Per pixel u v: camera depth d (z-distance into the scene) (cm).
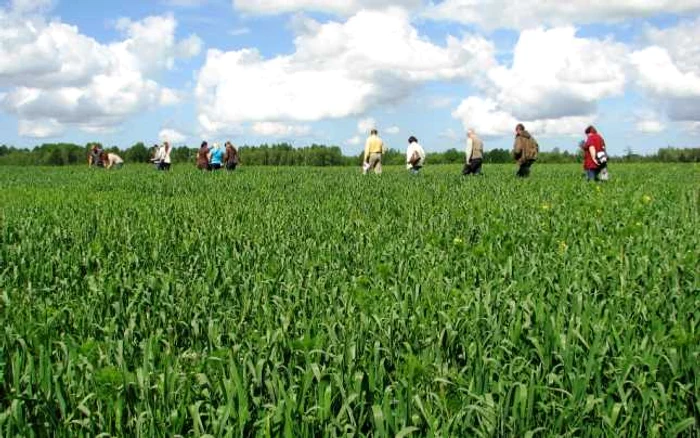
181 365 485
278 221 1191
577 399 402
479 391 417
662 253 786
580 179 2342
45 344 505
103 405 409
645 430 390
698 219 1134
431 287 655
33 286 729
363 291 612
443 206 1397
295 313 586
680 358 445
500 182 2155
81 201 1692
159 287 661
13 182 2791
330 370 426
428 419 369
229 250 890
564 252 808
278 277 705
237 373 397
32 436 372
